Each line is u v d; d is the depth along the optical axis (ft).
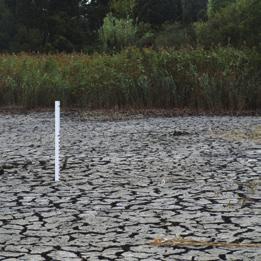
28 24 168.35
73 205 22.91
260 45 81.30
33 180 28.22
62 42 158.10
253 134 47.19
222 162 33.04
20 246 17.65
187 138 45.01
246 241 17.98
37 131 51.96
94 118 65.00
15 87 79.10
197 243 17.78
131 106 75.00
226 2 126.93
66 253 16.92
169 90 74.23
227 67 74.59
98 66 79.92
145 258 16.44
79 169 31.22
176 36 119.44
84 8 194.90
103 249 17.29
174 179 28.12
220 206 22.52
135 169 31.04
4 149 39.83
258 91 72.64
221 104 72.23
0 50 190.60
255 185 26.45
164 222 20.22
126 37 146.10
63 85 78.38
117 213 21.57
